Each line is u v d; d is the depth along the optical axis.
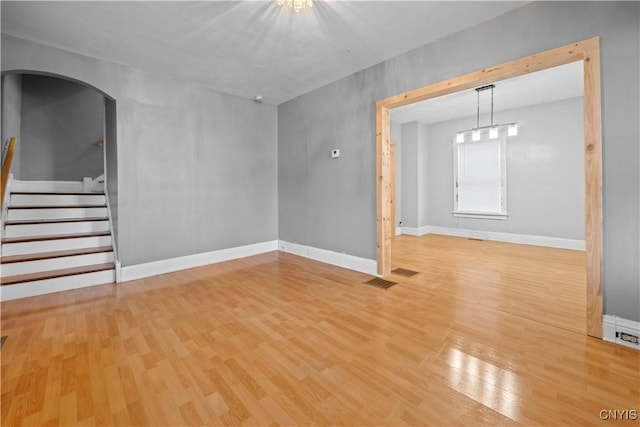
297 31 2.77
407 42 3.00
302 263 4.36
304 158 4.67
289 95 4.64
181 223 4.04
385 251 3.64
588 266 2.10
